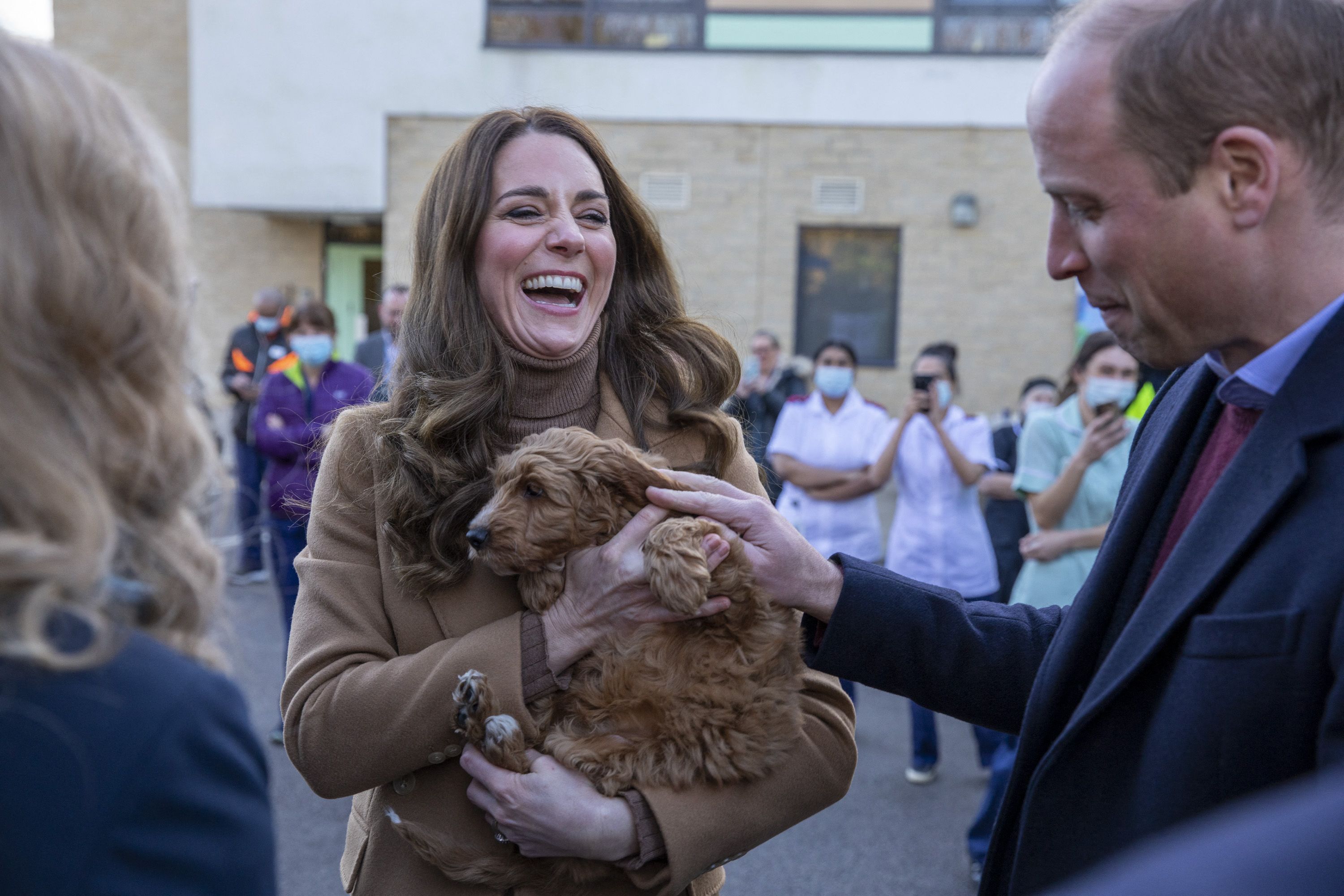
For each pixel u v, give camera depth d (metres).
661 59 10.52
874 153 10.45
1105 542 1.51
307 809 4.43
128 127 0.99
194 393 1.10
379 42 10.88
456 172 1.95
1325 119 1.15
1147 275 1.25
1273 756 1.07
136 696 0.86
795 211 10.55
